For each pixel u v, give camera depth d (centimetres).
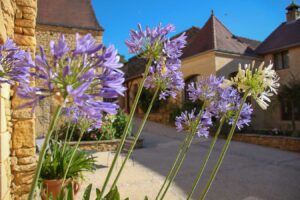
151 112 1859
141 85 163
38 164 88
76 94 78
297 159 808
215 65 1345
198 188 519
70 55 83
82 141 887
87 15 1280
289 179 593
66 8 1268
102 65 87
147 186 521
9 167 318
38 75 82
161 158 802
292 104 1273
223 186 535
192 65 1494
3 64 123
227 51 1365
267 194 496
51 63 82
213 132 1252
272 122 1409
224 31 1554
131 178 571
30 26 343
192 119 264
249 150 955
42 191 329
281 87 1328
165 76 204
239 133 1173
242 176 611
